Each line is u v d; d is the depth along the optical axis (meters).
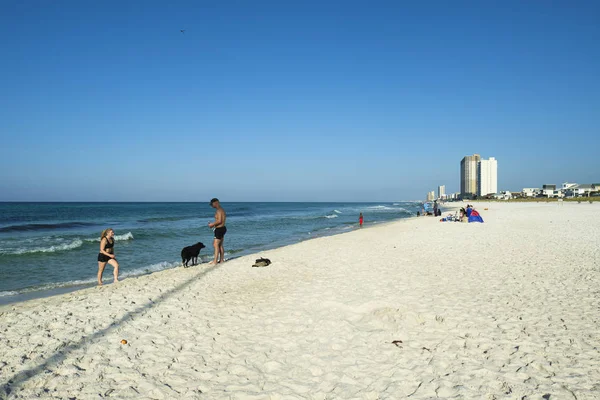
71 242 18.64
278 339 5.35
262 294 7.96
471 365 4.31
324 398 3.76
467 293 7.43
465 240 16.22
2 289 9.59
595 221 25.42
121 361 4.66
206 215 55.22
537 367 4.20
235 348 5.07
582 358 4.39
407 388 3.87
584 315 5.89
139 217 47.22
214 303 7.30
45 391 3.91
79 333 5.64
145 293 8.16
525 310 6.24
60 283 10.22
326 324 5.88
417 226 24.75
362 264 11.19
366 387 3.94
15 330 5.80
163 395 3.84
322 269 10.61
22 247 16.83
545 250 12.64
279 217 48.97
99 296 7.94
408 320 5.93
